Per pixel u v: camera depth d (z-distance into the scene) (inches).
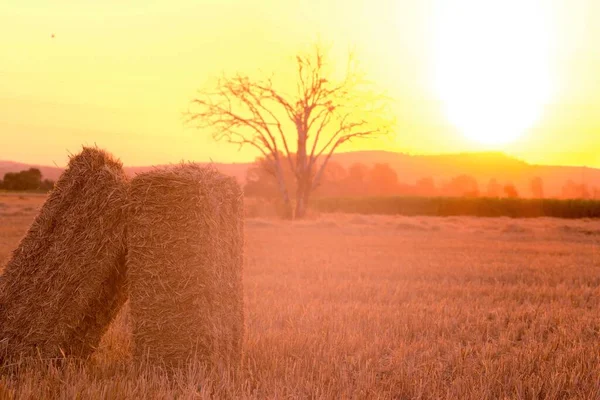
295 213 1712.6
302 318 311.3
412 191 5462.6
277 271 521.3
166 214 213.8
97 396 178.1
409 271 542.6
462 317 339.0
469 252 743.1
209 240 216.1
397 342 277.6
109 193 217.8
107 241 218.1
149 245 214.1
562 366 234.1
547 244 904.3
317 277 495.2
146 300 213.8
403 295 410.0
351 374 225.1
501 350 265.0
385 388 210.7
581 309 369.7
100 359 225.8
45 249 219.6
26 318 214.8
